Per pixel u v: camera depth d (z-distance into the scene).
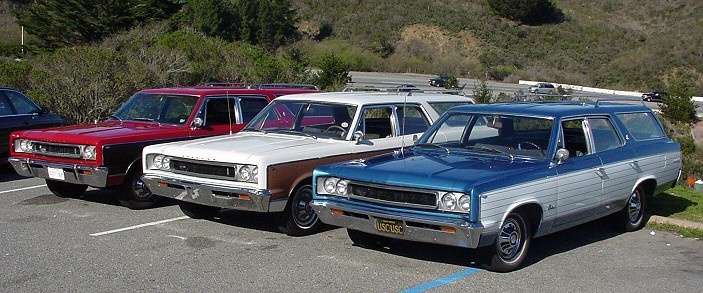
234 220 9.28
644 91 55.28
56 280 6.66
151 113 10.70
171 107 10.63
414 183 6.70
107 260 7.34
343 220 7.20
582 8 79.50
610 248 8.02
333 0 76.31
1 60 27.95
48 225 8.88
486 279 6.78
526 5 73.12
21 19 44.19
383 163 7.35
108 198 10.68
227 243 8.08
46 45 40.06
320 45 66.06
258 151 8.22
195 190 8.30
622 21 75.88
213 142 8.88
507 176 6.78
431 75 59.94
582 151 7.94
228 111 10.80
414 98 9.95
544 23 74.38
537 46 68.88
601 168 7.88
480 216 6.45
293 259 7.43
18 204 10.19
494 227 6.57
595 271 7.11
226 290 6.39
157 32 33.38
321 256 7.56
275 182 8.02
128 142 9.59
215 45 28.16
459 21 71.69
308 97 9.67
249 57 28.08
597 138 8.07
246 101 11.06
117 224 8.95
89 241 8.10
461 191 6.45
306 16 71.81
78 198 10.66
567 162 7.49
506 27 72.19
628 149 8.43
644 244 8.22
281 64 28.95
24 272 6.90
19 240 8.11
